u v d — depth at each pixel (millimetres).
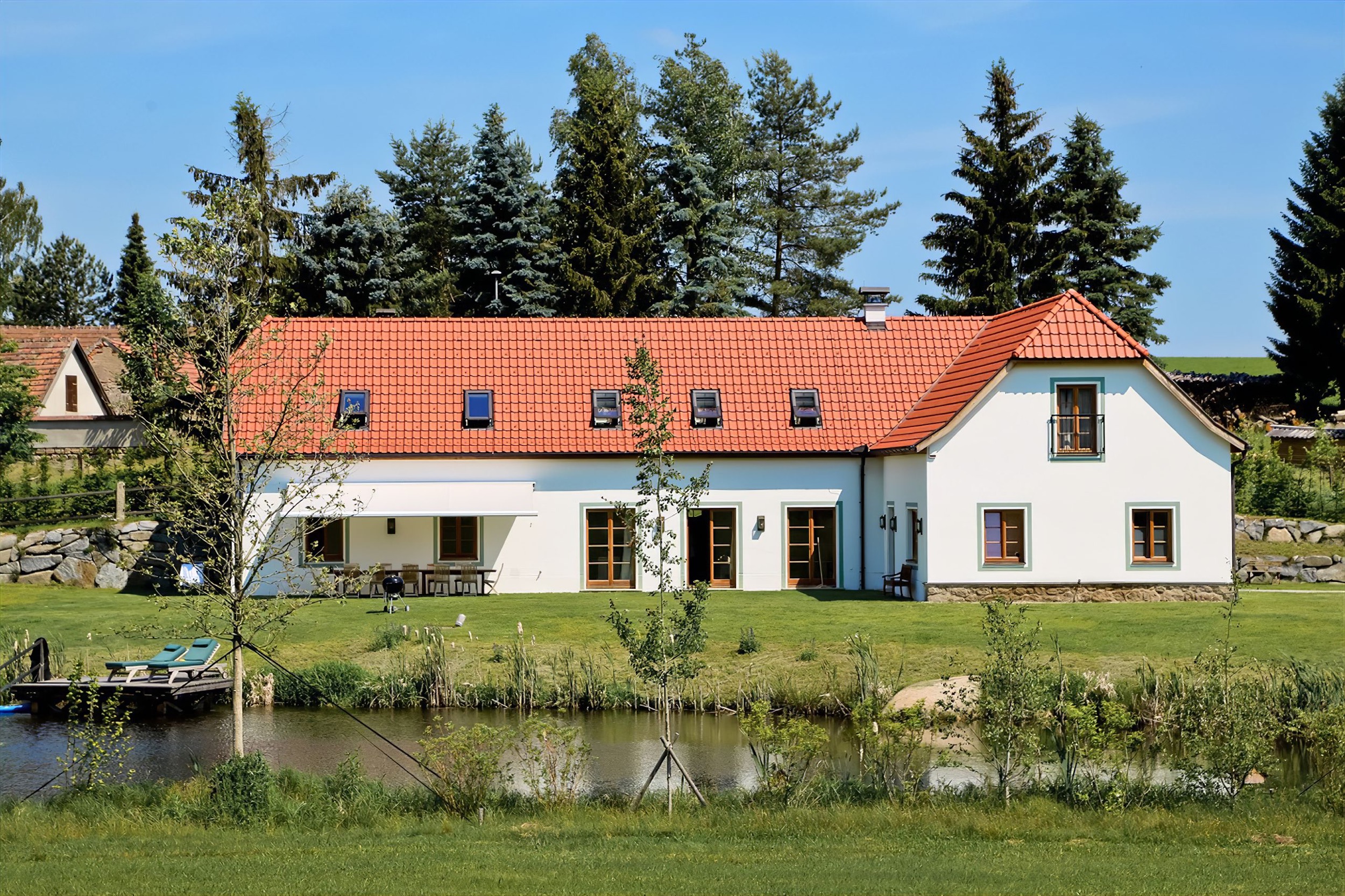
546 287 61000
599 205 59969
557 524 41250
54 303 108875
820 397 42906
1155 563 37719
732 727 27359
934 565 37500
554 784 20812
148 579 41906
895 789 20203
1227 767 19953
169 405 25203
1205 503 37906
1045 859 16328
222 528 20812
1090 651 30250
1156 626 32438
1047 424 37719
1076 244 64000
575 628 34219
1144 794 19859
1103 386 37812
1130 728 25781
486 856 16438
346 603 38531
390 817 19078
